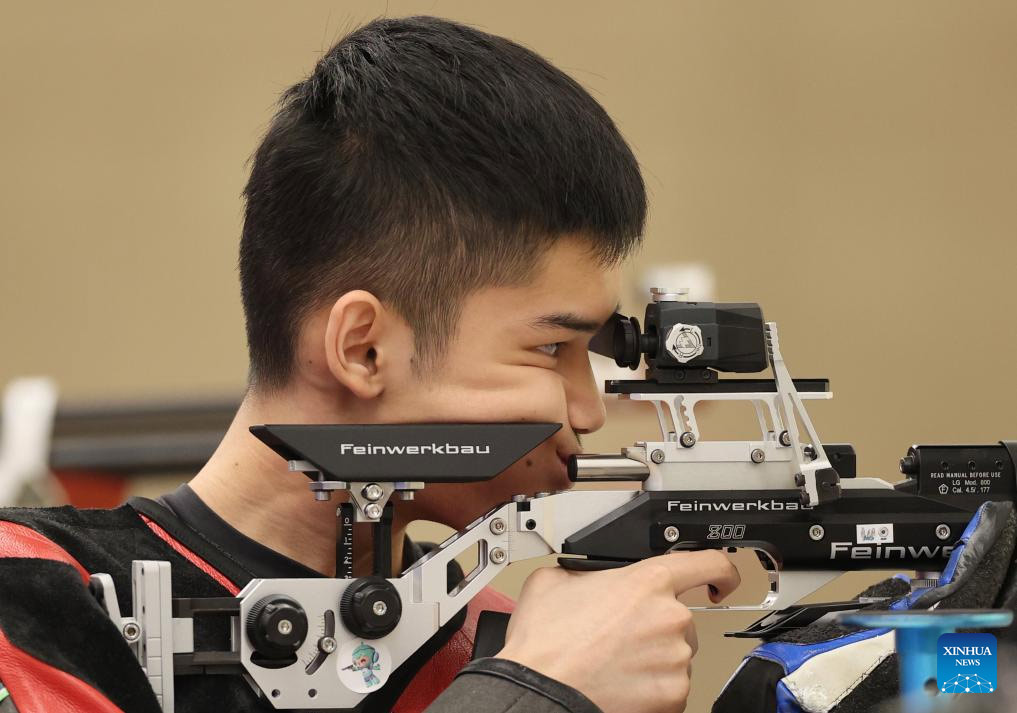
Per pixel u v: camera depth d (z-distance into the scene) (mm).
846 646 3648
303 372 3914
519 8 14531
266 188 3959
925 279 14781
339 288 3818
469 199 3750
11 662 3314
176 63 14383
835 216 14750
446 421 3809
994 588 3635
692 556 3754
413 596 3656
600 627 3541
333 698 3557
